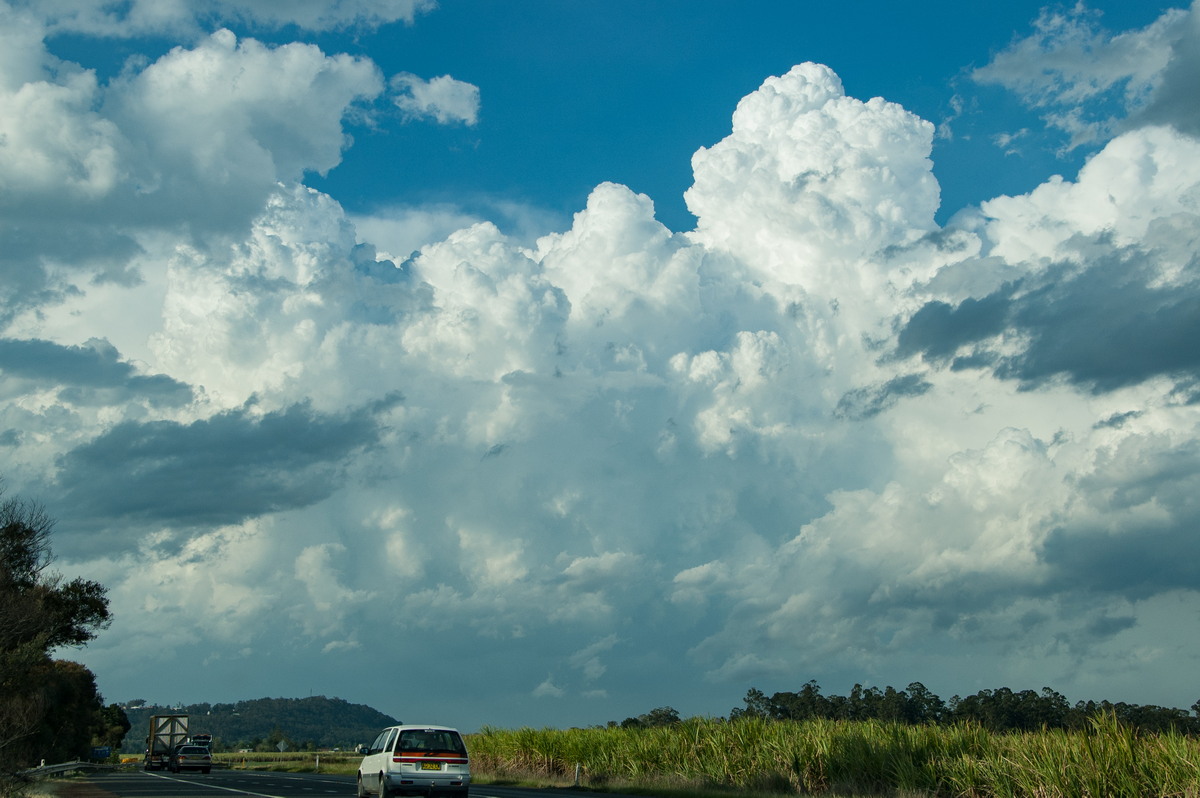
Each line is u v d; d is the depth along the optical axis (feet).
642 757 122.52
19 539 146.20
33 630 142.61
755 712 118.52
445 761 82.74
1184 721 76.74
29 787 111.04
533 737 146.00
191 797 104.78
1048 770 70.64
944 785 85.81
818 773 99.60
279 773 206.80
